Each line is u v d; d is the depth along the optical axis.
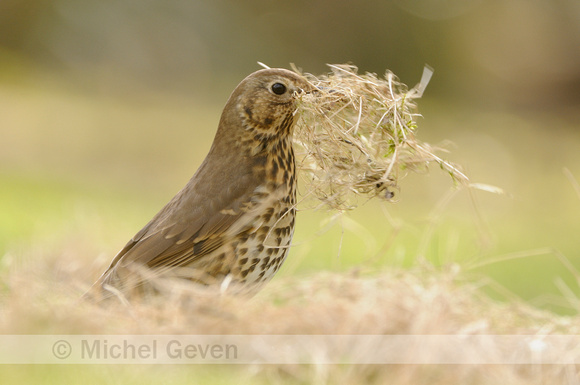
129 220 16.27
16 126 27.94
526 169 30.56
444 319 8.35
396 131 8.07
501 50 45.28
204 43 43.19
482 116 40.00
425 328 7.96
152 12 42.88
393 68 44.94
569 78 44.69
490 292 12.44
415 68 44.94
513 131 37.25
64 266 10.67
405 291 9.05
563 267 15.39
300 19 44.94
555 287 13.16
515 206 25.00
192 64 42.44
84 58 41.19
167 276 7.98
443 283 9.29
